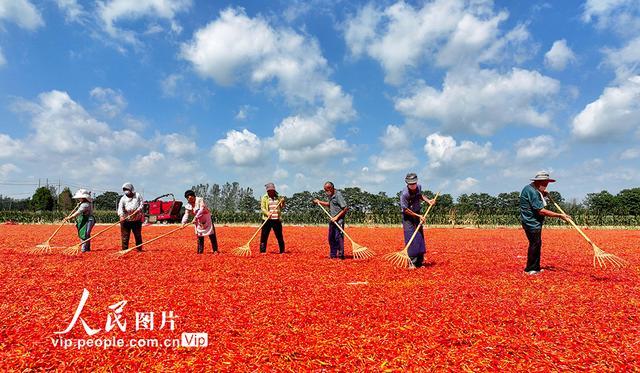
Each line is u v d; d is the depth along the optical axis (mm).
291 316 4434
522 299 5176
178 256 9547
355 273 7176
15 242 13578
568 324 4164
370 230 23406
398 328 4023
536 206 7039
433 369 3117
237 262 8508
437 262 8742
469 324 4137
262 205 10453
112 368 3188
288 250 11328
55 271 7371
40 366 3225
